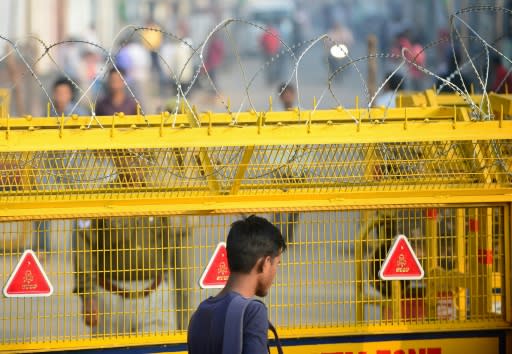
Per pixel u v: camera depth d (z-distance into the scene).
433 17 94.94
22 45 40.06
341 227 17.72
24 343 16.86
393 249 17.44
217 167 16.88
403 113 19.09
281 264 17.69
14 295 16.77
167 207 16.69
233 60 107.06
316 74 97.75
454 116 17.64
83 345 16.94
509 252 17.67
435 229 18.25
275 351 17.44
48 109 18.53
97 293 17.33
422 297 18.14
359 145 17.34
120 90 32.59
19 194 16.70
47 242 17.91
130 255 17.11
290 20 125.31
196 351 12.81
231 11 127.00
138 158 16.95
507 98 19.38
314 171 17.27
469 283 18.33
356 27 138.50
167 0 114.94
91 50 61.16
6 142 15.92
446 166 17.78
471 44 54.31
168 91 66.00
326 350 17.55
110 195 16.69
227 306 12.72
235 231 13.11
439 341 17.78
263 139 16.36
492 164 17.45
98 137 16.11
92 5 86.69
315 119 18.58
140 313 17.59
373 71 42.34
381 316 17.77
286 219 17.98
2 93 20.48
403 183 17.39
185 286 17.47
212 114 18.42
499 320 17.91
